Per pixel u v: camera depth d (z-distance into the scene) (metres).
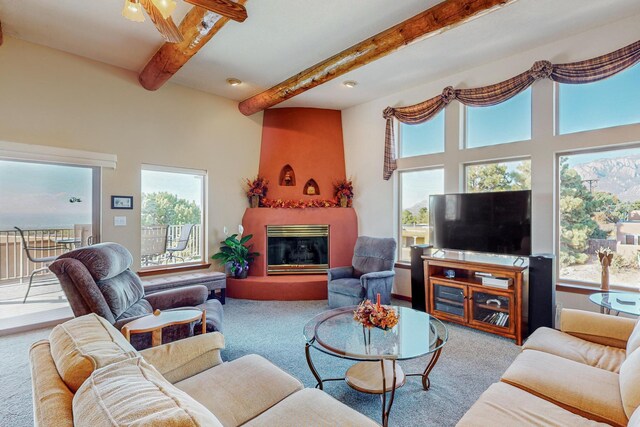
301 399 1.42
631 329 1.97
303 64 3.87
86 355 1.04
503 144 3.76
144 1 2.02
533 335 2.20
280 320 3.78
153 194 4.46
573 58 3.24
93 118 3.84
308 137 5.32
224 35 3.24
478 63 3.82
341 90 4.65
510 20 2.96
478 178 4.07
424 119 4.34
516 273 3.11
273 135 5.36
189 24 2.85
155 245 4.49
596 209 3.27
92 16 2.97
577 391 1.50
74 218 3.79
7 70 3.31
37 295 3.64
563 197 3.45
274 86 4.52
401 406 2.11
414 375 2.38
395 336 2.26
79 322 1.36
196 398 1.42
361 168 5.20
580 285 3.31
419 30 2.87
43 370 1.05
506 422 1.30
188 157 4.65
